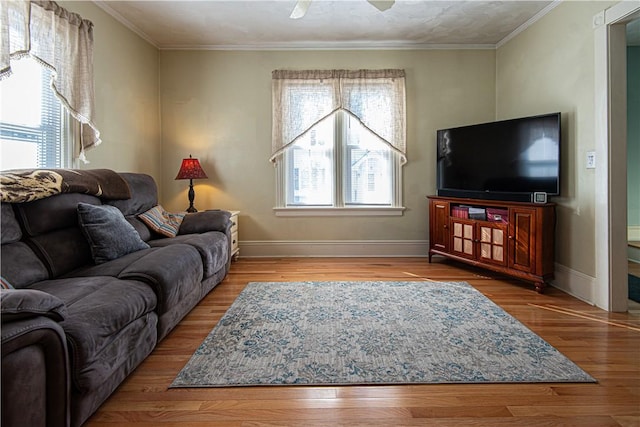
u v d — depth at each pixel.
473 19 3.79
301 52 4.53
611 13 2.69
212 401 1.67
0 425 1.08
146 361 2.03
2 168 2.40
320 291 3.24
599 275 2.85
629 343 2.23
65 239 2.22
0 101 2.38
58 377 1.29
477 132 3.92
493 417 1.55
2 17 2.17
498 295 3.15
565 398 1.68
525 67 3.90
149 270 2.06
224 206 4.62
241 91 4.55
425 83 4.55
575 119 3.12
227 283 3.52
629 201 4.57
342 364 1.99
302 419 1.54
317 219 4.64
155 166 4.45
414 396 1.71
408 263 4.32
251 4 3.45
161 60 4.52
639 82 4.52
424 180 4.61
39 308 1.23
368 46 4.50
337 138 4.57
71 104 2.79
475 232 3.77
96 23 3.31
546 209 3.19
